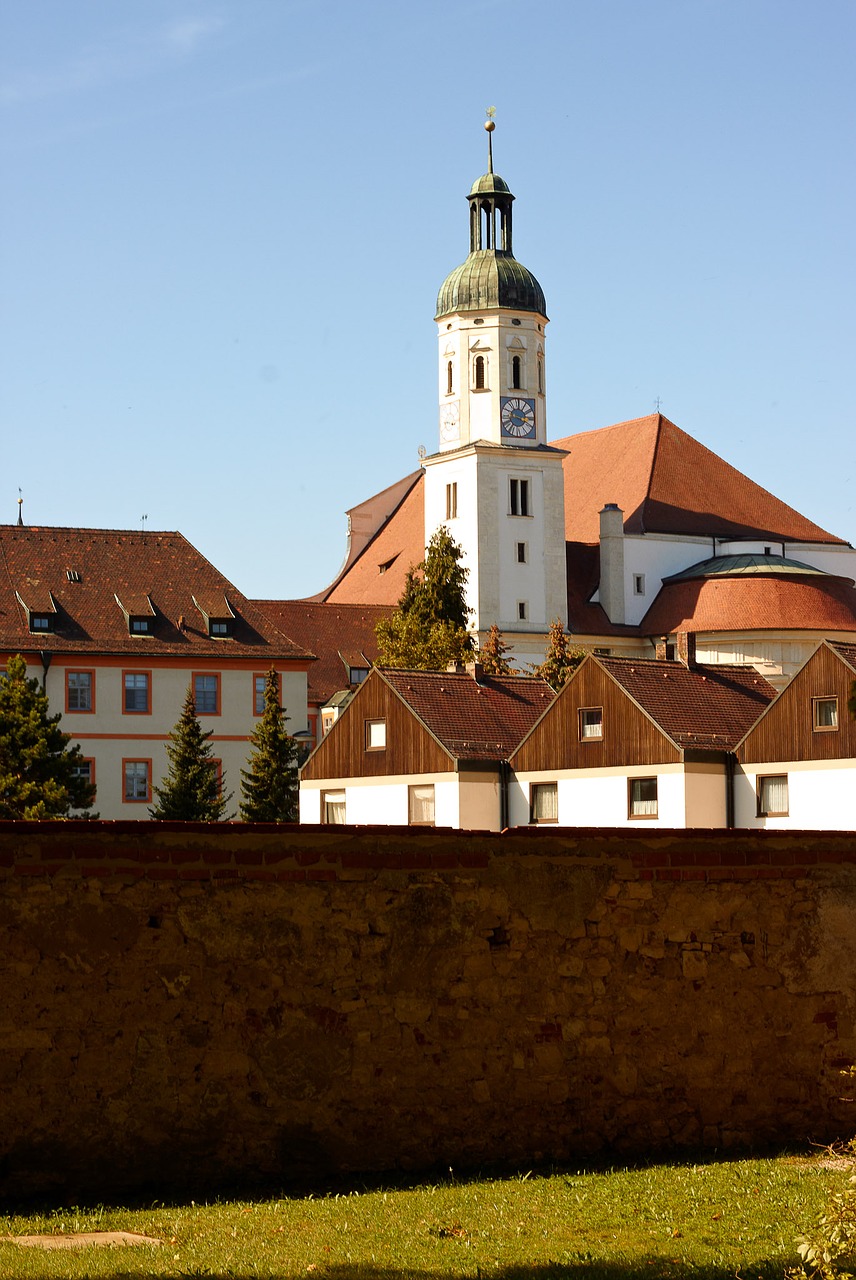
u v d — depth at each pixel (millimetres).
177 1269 12422
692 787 53281
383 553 128250
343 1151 15789
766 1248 13547
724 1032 17766
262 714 85438
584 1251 13383
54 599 87438
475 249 114750
